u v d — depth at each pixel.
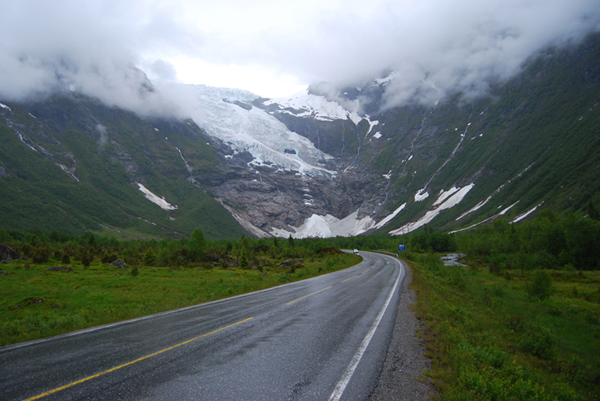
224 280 35.91
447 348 8.85
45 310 19.03
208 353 7.87
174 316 13.26
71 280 33.91
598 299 33.69
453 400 5.53
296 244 117.94
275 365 7.05
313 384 6.04
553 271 56.09
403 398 5.61
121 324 11.72
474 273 55.50
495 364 8.05
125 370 6.62
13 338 9.66
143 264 59.25
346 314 13.66
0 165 198.25
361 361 7.48
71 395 5.39
